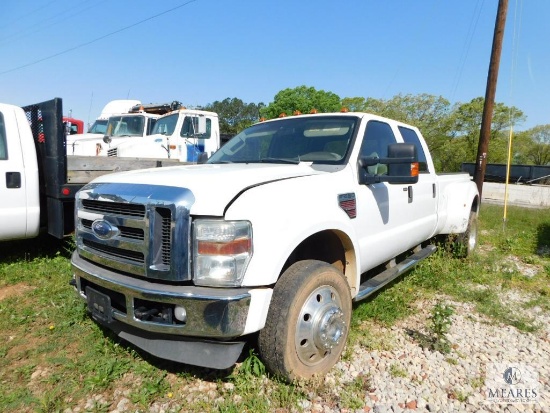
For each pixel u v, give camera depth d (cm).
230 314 212
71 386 259
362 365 288
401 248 406
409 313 382
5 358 292
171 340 239
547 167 1933
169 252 221
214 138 1099
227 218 217
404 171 297
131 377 269
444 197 519
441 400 250
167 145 984
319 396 250
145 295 221
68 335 324
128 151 909
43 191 505
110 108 1331
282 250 229
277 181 254
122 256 247
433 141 3241
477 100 3042
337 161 324
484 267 544
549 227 924
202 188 226
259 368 259
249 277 219
